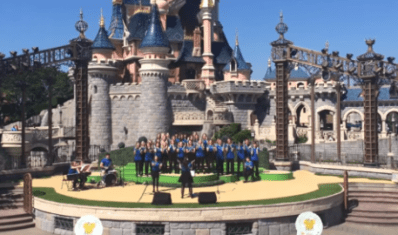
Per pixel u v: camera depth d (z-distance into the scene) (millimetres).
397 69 32969
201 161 31031
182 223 21234
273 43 37062
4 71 34531
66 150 61906
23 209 26234
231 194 25266
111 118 66688
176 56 77438
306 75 73438
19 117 82625
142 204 22328
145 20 75562
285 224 22500
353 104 64188
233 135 62406
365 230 23516
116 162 37719
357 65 32844
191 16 81250
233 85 67375
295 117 67125
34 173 33750
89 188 27875
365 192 28438
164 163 30359
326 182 30250
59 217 23203
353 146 52594
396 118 79438
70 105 76688
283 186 28297
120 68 75625
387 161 34906
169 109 67688
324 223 24156
